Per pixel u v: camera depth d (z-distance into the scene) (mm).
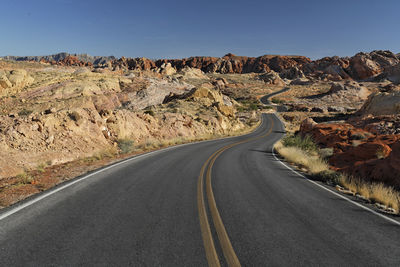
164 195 5656
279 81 175375
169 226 3920
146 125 20094
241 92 138375
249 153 16516
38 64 116750
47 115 10641
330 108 80125
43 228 3631
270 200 5793
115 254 3002
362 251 3438
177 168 9281
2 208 4422
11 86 60938
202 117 38344
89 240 3330
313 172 10109
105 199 5148
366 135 15703
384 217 5000
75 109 12594
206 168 9656
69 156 9727
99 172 7762
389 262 3162
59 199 5004
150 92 80312
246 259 3041
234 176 8461
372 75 150125
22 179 6434
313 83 159125
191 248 3238
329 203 5859
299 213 4973
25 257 2850
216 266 2834
